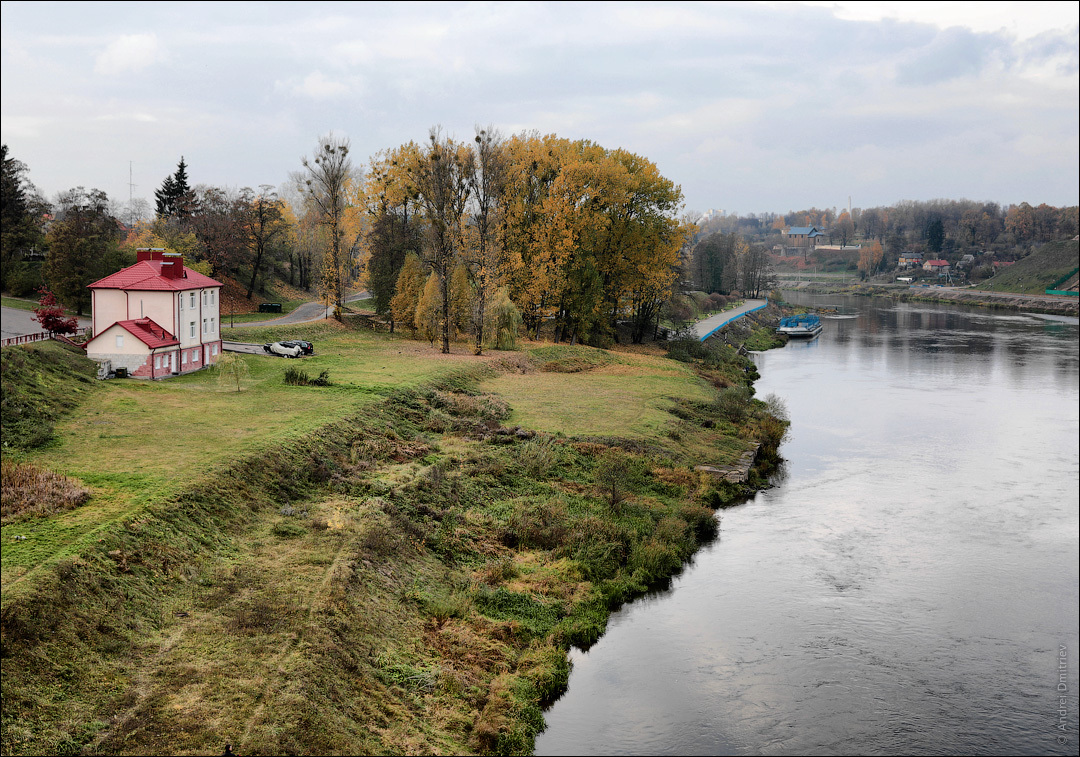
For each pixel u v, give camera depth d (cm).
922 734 2717
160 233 11244
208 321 6506
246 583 3000
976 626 3484
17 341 5441
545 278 9100
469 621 3225
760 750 2588
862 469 5884
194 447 4041
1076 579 3947
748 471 5606
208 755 2127
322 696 2445
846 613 3597
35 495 3170
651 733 2672
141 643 2559
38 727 2139
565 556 3966
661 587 3875
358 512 3800
